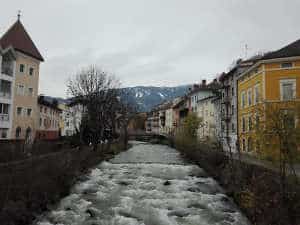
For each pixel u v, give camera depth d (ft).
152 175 71.87
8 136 114.11
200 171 77.36
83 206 47.34
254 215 40.65
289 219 34.63
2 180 42.01
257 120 51.70
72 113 164.96
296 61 87.92
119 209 46.01
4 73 112.47
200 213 44.57
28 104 126.93
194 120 124.77
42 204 44.04
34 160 57.98
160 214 43.93
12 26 129.39
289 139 42.75
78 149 88.33
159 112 373.81
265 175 46.62
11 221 35.35
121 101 159.33
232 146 123.75
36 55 131.13
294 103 49.42
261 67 93.50
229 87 134.62
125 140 175.42
